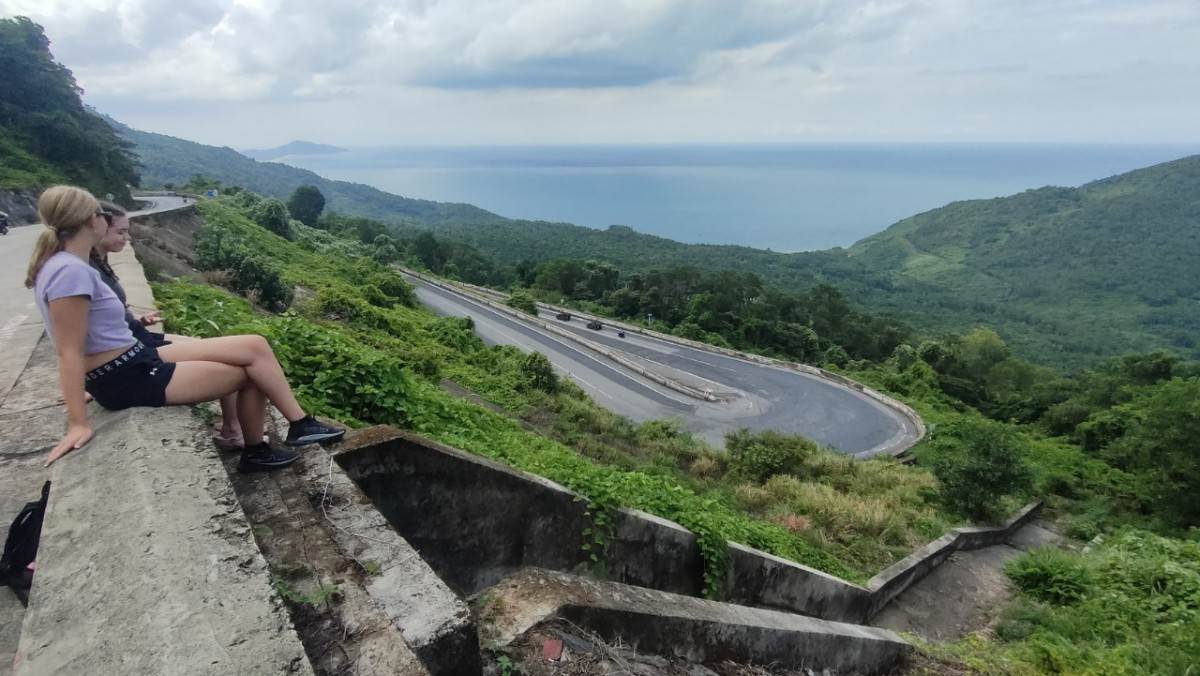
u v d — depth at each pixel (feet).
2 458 12.56
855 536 38.52
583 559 16.26
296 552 8.60
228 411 11.17
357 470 11.94
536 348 113.09
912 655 20.45
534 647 10.37
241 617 5.98
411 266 217.77
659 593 14.15
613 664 10.77
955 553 38.22
